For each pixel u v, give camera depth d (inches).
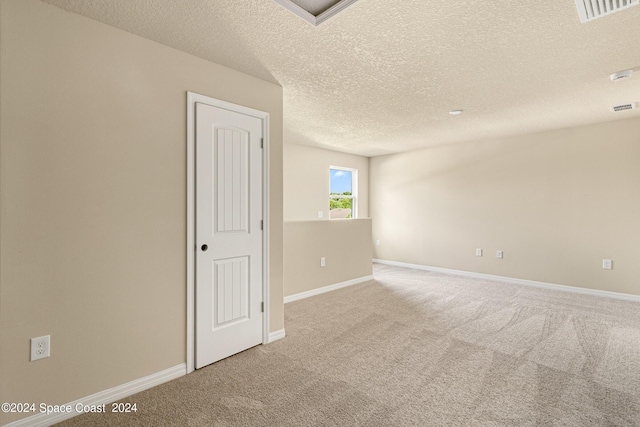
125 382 77.9
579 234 169.5
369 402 74.9
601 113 147.0
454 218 219.8
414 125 168.6
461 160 215.9
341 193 262.1
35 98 66.1
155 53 83.0
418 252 240.8
